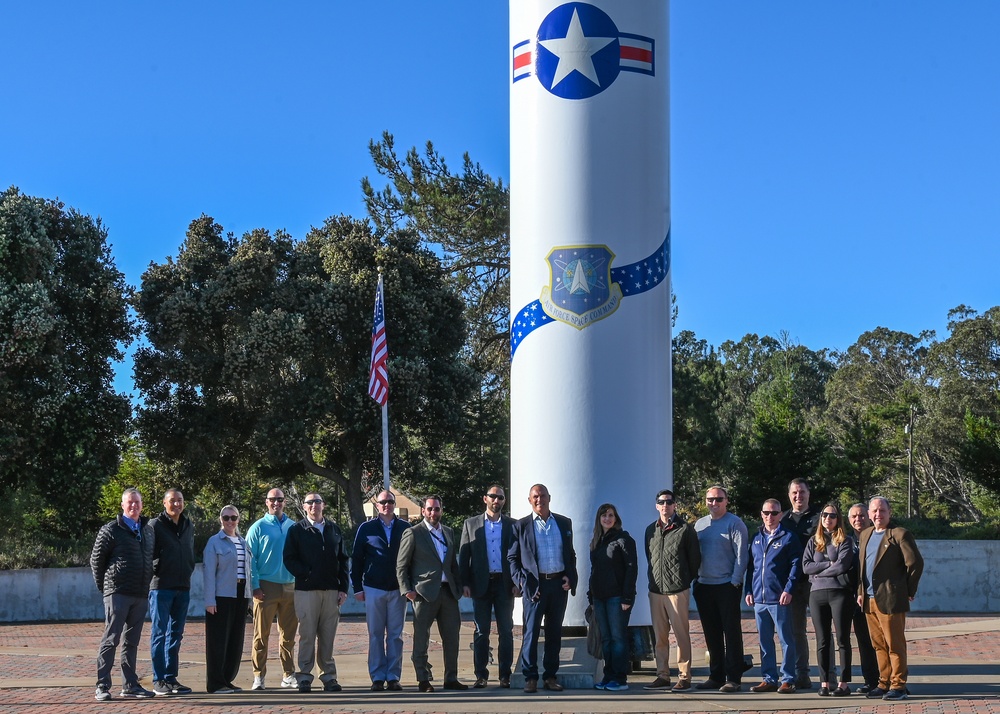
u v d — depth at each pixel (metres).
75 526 27.58
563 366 13.60
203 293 30.31
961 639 17.45
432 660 14.59
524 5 14.15
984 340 71.06
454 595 11.98
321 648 11.90
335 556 11.98
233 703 10.74
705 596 11.55
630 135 13.76
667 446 13.94
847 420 58.91
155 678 11.56
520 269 14.06
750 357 101.56
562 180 13.70
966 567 25.53
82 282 29.27
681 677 11.55
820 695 11.03
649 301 13.76
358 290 30.61
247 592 11.97
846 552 11.03
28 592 24.33
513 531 11.68
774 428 33.00
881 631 10.84
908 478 54.78
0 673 13.97
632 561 11.52
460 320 32.59
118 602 11.15
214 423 30.47
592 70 13.73
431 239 36.84
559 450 13.55
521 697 11.01
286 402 30.00
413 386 30.05
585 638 12.94
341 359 31.39
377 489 35.03
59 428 27.36
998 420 58.19
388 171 36.69
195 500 37.00
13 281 26.72
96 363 29.08
